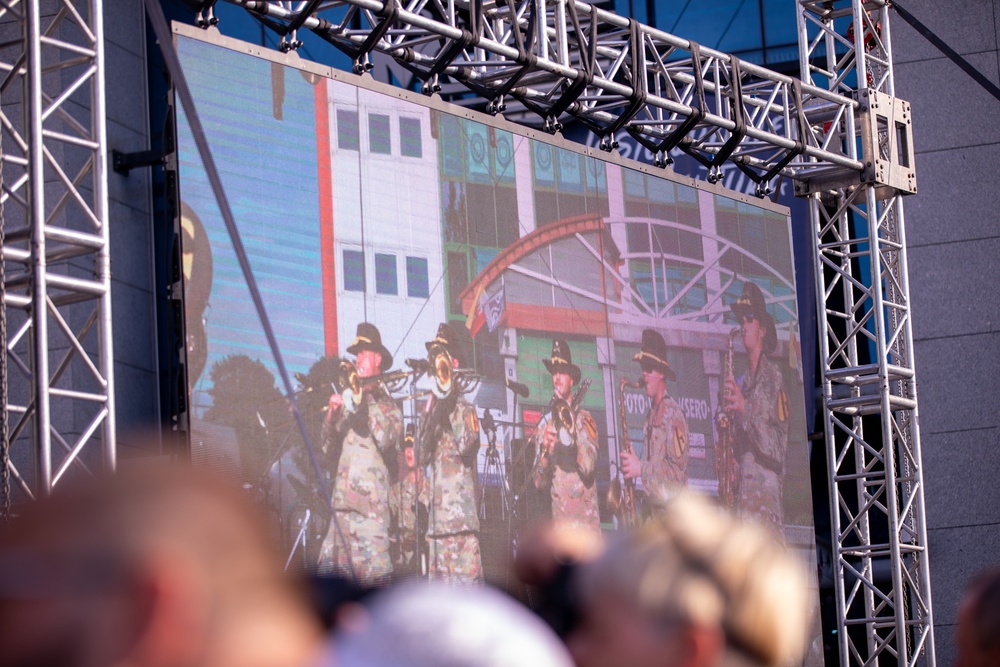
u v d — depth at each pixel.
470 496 10.91
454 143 11.42
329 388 10.09
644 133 13.37
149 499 0.97
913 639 16.83
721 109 13.23
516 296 11.69
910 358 14.34
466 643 1.15
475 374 11.20
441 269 11.10
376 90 10.90
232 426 9.41
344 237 10.46
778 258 14.16
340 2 10.49
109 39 16.53
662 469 12.57
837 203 14.91
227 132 9.79
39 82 7.91
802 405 14.16
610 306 12.45
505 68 11.94
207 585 0.97
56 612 0.94
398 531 10.32
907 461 14.42
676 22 19.25
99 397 8.07
